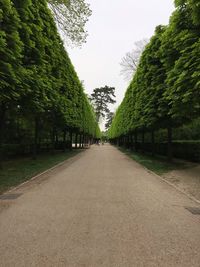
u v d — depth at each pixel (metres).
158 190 10.18
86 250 4.62
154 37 21.16
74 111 35.62
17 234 5.38
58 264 4.12
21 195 9.11
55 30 20.25
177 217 6.61
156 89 19.73
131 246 4.80
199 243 4.97
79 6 19.38
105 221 6.23
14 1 11.96
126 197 8.86
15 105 15.59
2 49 9.19
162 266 4.07
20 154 26.98
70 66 32.78
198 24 11.01
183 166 18.17
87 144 84.06
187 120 19.53
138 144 46.22
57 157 26.08
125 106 45.12
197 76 10.61
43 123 28.36
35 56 14.34
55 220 6.29
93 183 11.64
